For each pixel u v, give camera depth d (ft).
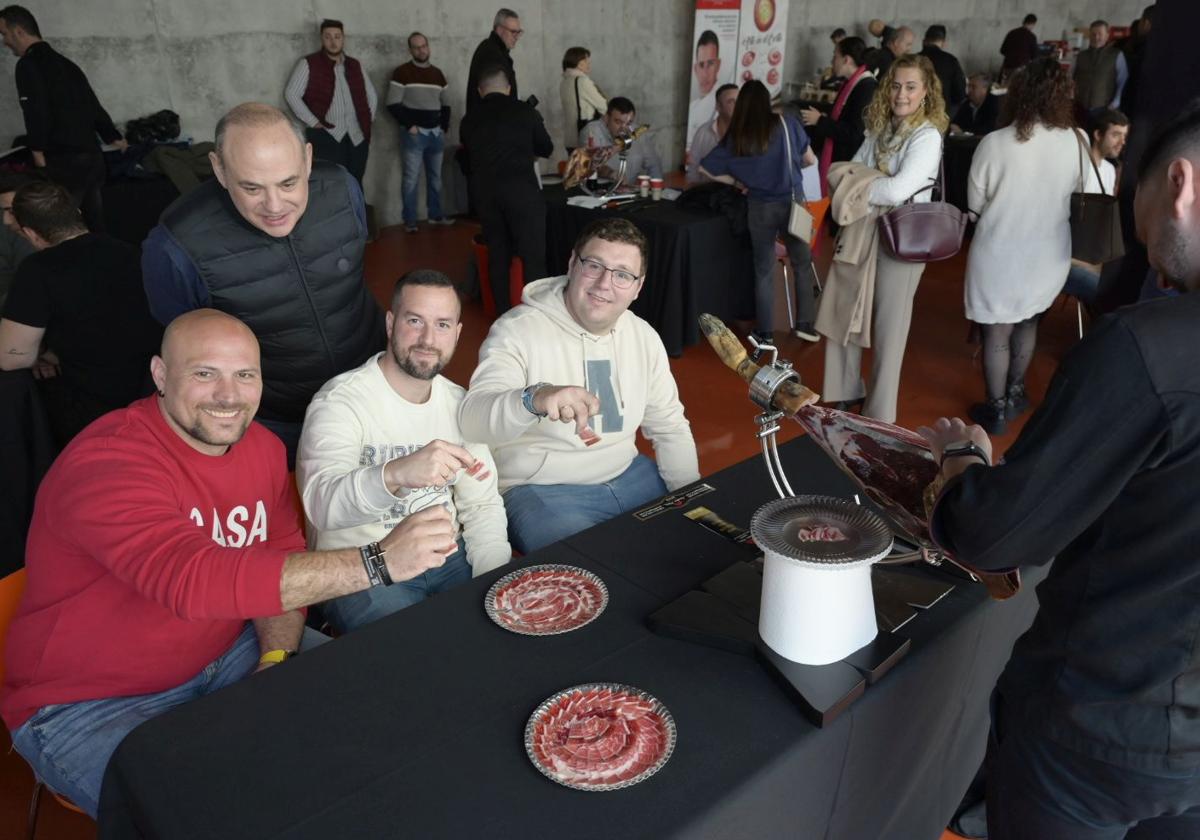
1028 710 3.32
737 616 4.04
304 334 6.45
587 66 21.22
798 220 12.91
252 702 3.64
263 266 6.05
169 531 4.09
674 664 3.85
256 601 3.86
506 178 13.75
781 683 3.66
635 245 6.01
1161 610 2.85
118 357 7.66
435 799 3.14
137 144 17.12
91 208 15.34
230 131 5.43
